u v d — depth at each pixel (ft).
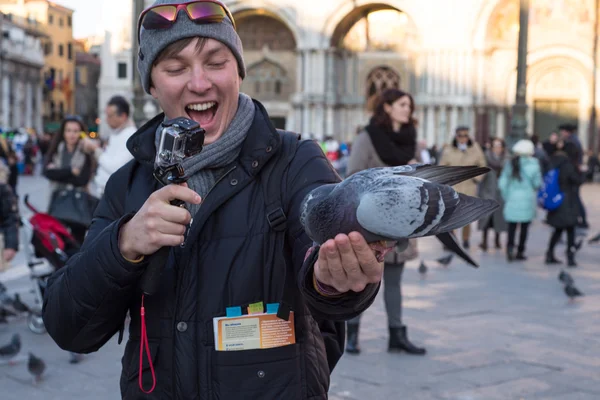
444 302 32.55
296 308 7.86
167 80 7.91
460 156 46.85
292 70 159.33
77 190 28.30
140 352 7.76
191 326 7.68
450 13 144.66
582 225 61.21
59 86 266.16
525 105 56.65
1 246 28.17
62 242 26.30
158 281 7.22
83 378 21.95
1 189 27.35
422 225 5.67
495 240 51.01
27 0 234.58
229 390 7.57
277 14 151.53
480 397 20.08
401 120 23.35
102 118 196.54
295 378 7.71
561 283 37.32
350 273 6.12
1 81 207.00
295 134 8.58
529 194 44.60
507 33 144.56
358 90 156.46
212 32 7.72
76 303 7.43
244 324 7.66
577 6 140.36
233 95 8.00
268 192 7.98
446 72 145.48
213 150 7.84
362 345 25.52
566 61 142.10
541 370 22.49
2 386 21.20
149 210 6.90
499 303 32.32
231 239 7.83
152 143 8.40
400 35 154.40
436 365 23.03
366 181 5.99
